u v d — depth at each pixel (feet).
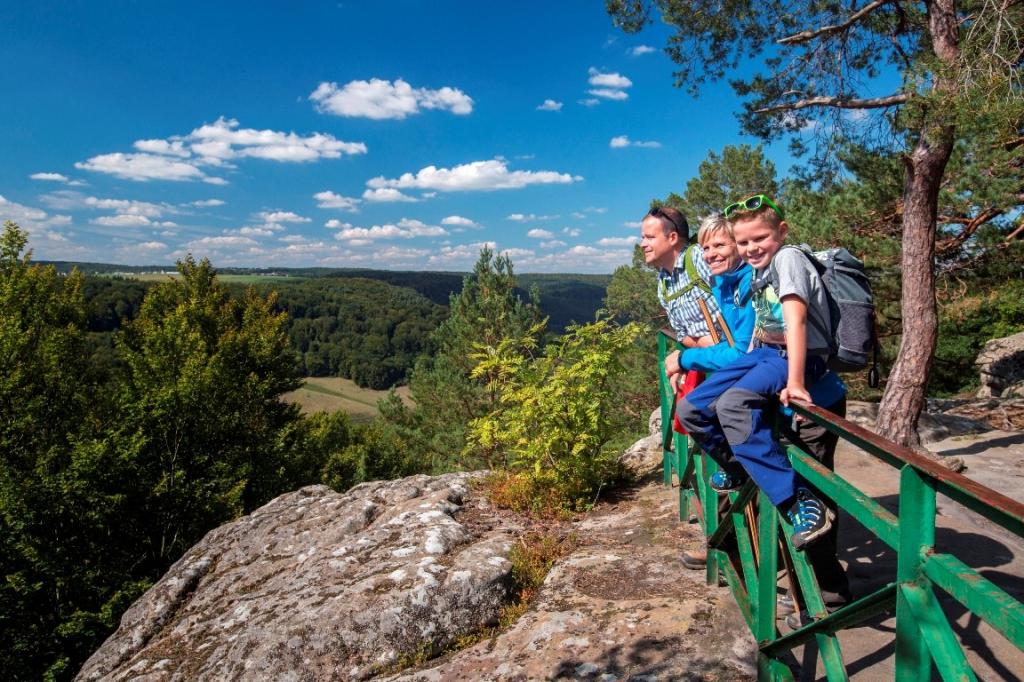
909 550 4.71
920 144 19.85
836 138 27.17
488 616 13.12
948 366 46.47
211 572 18.40
